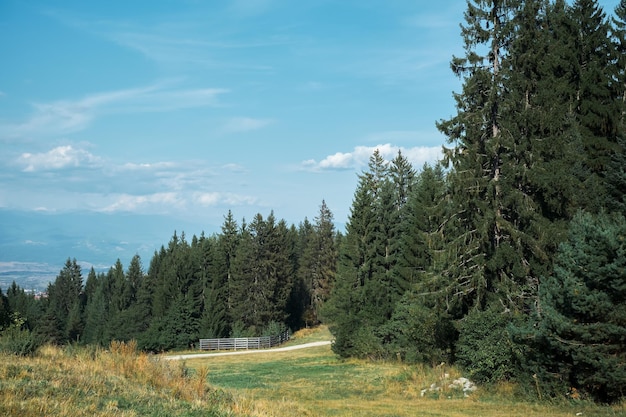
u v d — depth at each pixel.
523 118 26.39
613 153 33.03
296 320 102.31
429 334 30.78
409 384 26.72
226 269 91.56
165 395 12.44
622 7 40.97
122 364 15.19
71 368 13.66
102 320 107.19
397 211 52.75
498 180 26.89
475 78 27.17
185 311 83.19
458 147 27.98
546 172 26.08
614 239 18.61
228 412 11.60
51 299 133.62
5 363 12.68
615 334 17.94
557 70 37.28
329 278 92.25
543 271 26.59
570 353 19.16
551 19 37.88
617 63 37.22
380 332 42.03
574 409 18.47
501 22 27.67
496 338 24.17
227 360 48.44
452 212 28.91
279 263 85.94
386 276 48.38
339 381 30.08
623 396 18.17
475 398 22.62
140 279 124.00
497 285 27.11
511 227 26.27
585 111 35.16
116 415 9.55
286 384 29.16
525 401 21.11
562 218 28.05
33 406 9.01
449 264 28.52
